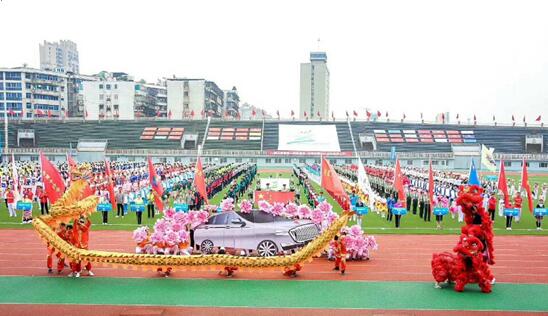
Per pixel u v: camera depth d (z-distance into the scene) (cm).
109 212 3197
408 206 3469
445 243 2252
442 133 9744
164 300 1394
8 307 1328
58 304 1354
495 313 1294
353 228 1911
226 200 1953
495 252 2064
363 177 3262
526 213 3422
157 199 2852
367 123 10081
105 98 11950
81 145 9200
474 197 1497
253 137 9538
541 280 1616
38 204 3575
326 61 18925
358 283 1571
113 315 1273
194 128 9831
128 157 8925
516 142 9519
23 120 9881
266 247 1809
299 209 1914
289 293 1465
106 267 1758
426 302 1380
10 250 2044
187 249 1798
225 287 1526
